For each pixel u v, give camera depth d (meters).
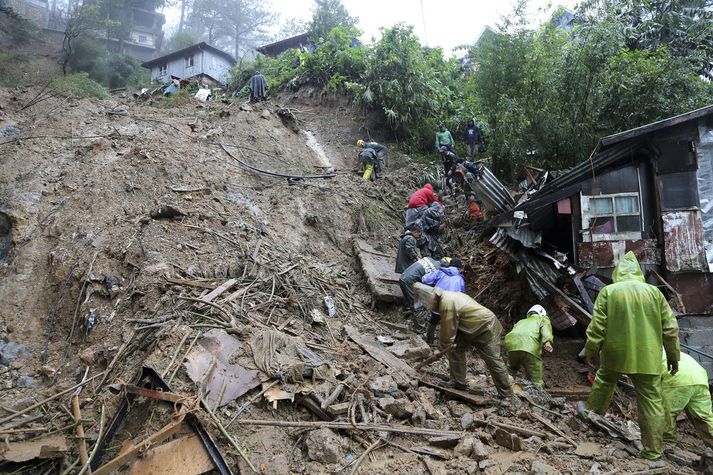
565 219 8.95
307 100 17.08
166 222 7.32
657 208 7.55
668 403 5.23
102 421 4.18
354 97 16.08
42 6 37.62
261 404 4.43
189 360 4.54
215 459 3.67
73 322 5.80
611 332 4.82
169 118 11.81
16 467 3.72
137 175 8.33
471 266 9.01
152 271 6.16
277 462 3.78
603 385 5.09
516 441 4.30
